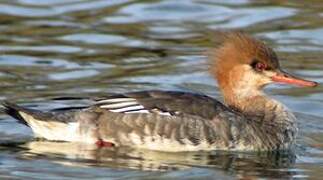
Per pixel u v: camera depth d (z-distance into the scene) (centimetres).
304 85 2122
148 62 2644
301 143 2111
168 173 1875
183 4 3102
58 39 2809
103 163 1916
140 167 1902
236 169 1920
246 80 2133
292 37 2816
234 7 3077
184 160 1959
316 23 2916
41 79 2489
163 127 1997
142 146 2012
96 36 2842
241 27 2892
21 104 2270
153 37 2842
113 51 2731
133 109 2011
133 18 2992
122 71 2572
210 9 3064
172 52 2720
